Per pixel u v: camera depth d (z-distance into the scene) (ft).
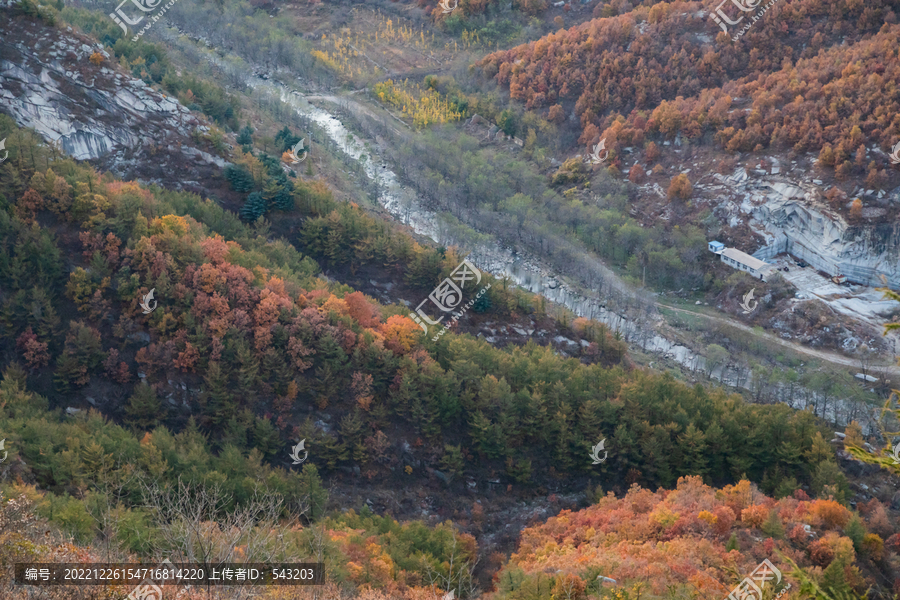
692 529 367.86
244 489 389.19
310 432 468.34
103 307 497.05
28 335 477.77
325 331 497.87
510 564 374.84
